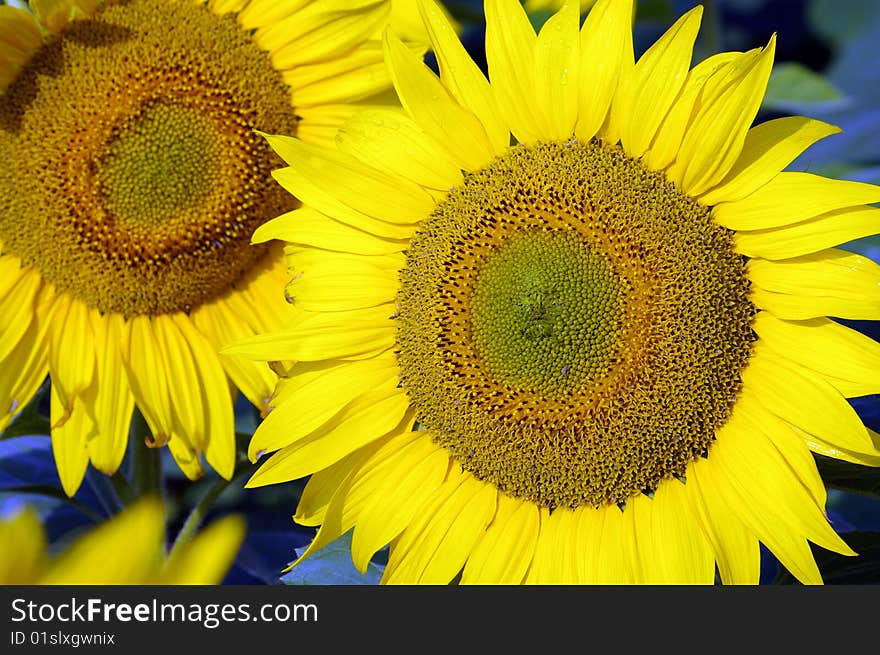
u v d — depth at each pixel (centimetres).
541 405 87
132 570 59
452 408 88
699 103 85
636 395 85
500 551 88
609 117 87
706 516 85
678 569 85
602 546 87
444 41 88
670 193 85
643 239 85
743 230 85
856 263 84
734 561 84
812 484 84
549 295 86
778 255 84
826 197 84
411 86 88
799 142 84
